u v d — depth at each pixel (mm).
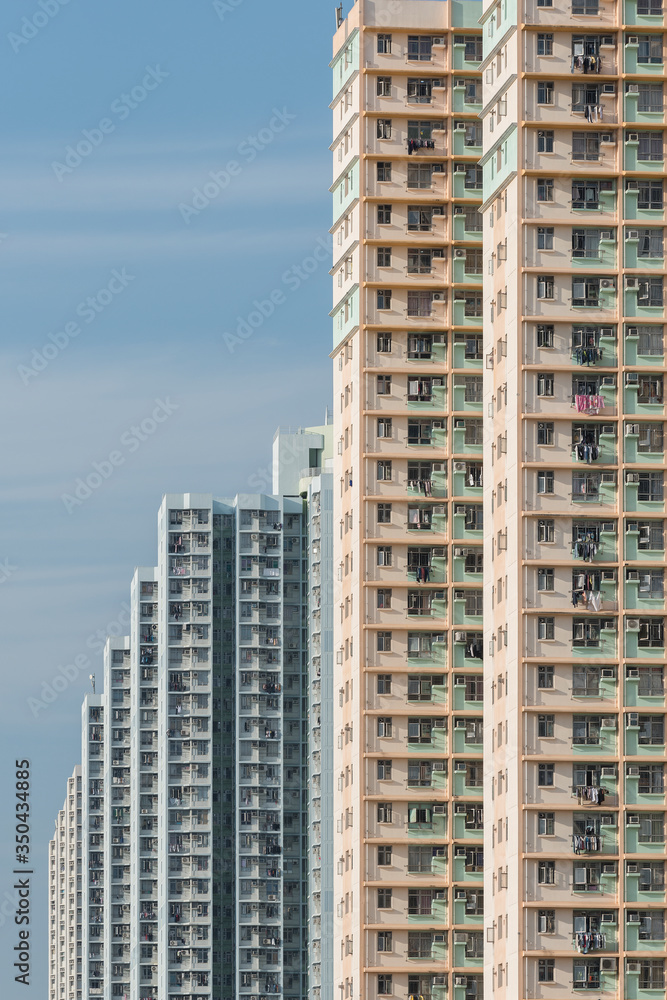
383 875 164500
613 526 140500
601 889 136500
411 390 170875
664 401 142000
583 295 142500
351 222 175625
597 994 135250
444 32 174250
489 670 145000
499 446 144750
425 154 172875
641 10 144875
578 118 143625
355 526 169750
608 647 139250
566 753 137750
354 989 163500
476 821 165750
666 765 137875
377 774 166125
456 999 162375
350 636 170750
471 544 169375
